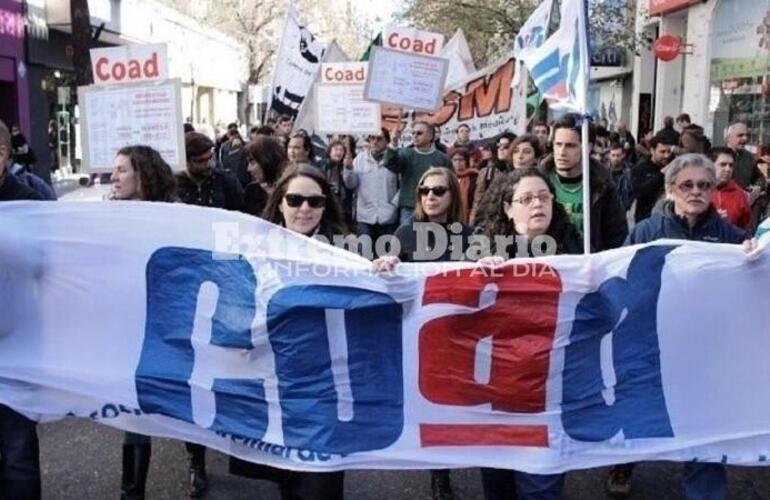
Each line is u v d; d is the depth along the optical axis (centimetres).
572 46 473
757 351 375
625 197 870
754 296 373
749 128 1634
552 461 364
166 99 554
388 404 367
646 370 371
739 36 1683
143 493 434
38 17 2019
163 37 2856
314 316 367
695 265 373
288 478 383
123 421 380
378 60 837
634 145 1523
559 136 499
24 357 378
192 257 378
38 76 2048
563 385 367
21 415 376
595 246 502
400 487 466
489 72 1088
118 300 380
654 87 2527
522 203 394
